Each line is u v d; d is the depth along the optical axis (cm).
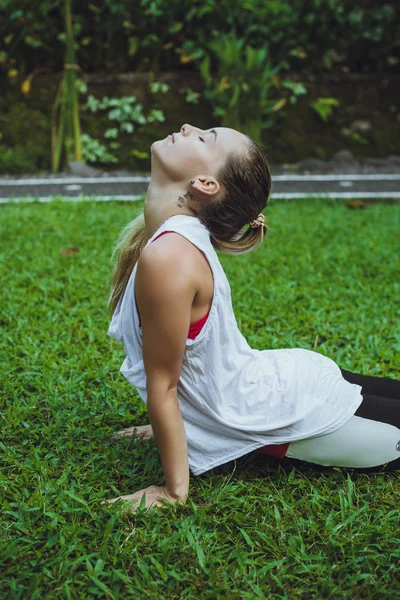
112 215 605
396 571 189
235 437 219
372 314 388
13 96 894
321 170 905
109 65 937
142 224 224
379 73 975
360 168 919
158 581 181
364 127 959
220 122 920
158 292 193
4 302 383
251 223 214
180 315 195
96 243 514
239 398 217
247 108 853
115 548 190
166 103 915
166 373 201
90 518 205
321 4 945
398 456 223
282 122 936
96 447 244
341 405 221
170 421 204
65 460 236
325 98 946
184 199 204
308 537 201
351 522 204
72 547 189
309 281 444
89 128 901
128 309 212
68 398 279
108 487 224
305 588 183
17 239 519
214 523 204
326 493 222
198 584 181
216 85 873
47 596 173
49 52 921
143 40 926
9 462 233
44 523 203
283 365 225
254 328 367
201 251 199
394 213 650
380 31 980
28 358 313
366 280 451
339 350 330
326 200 712
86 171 863
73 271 445
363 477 232
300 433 218
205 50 919
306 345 339
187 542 195
